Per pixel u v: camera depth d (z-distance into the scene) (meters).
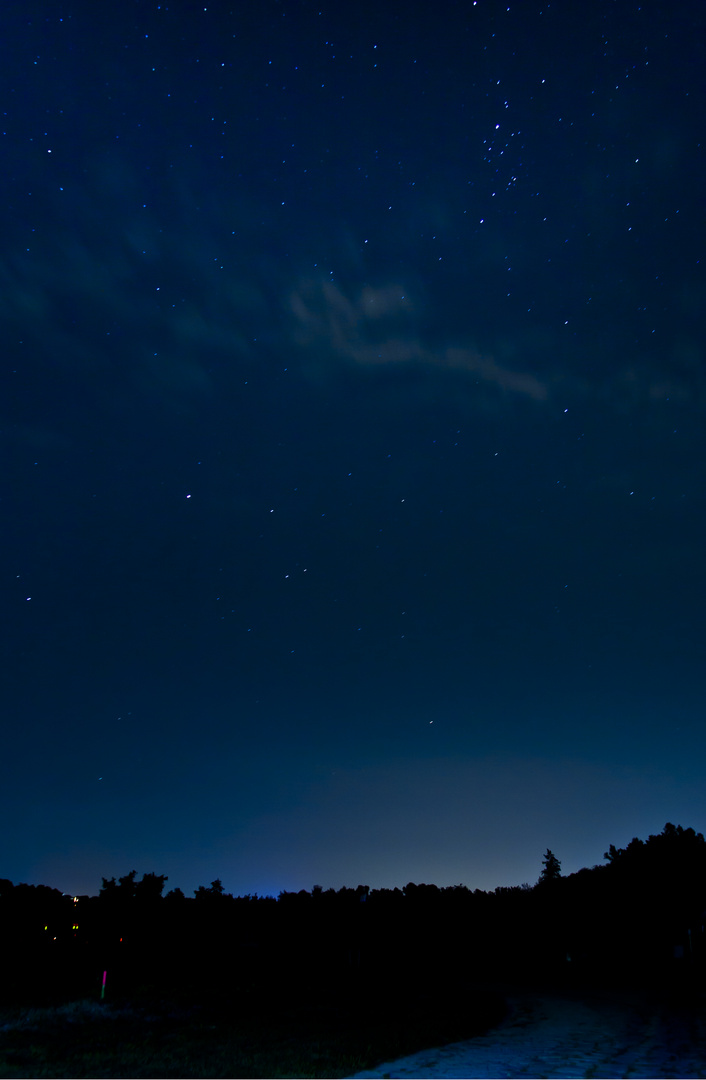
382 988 34.59
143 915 44.50
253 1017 21.20
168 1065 12.39
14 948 35.44
